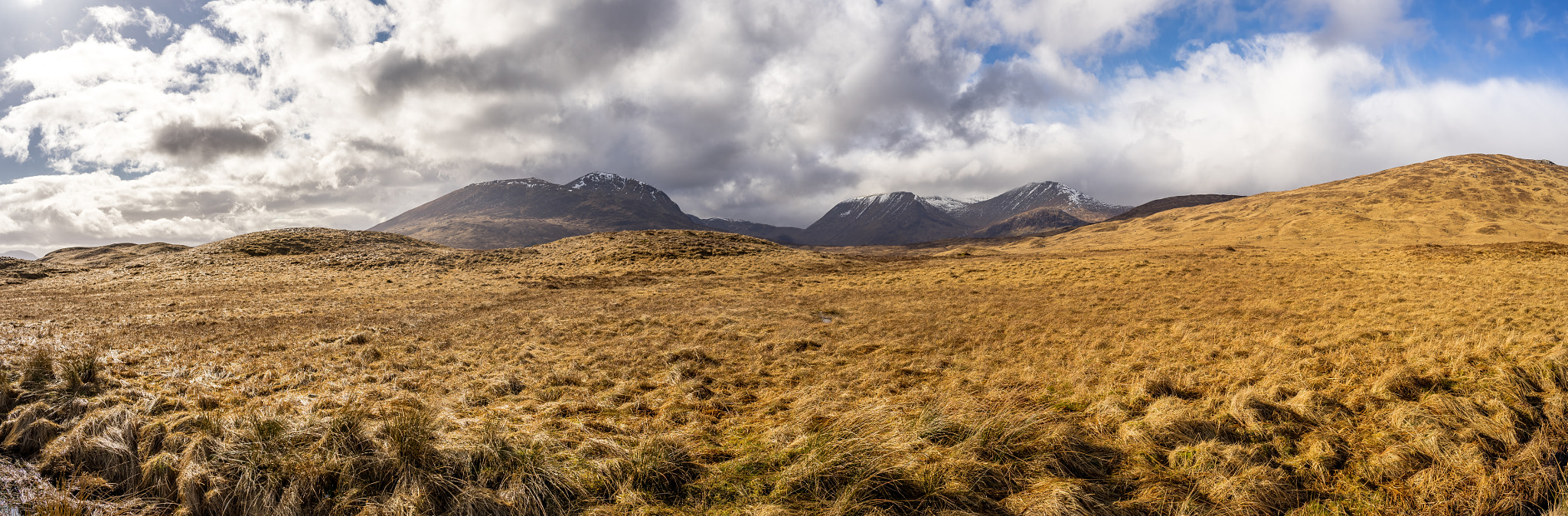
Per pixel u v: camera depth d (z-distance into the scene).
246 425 6.75
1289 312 17.70
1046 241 174.75
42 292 33.28
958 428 6.89
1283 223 128.62
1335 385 8.88
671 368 11.63
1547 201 120.69
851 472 5.84
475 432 7.10
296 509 5.37
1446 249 39.19
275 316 20.67
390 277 39.84
